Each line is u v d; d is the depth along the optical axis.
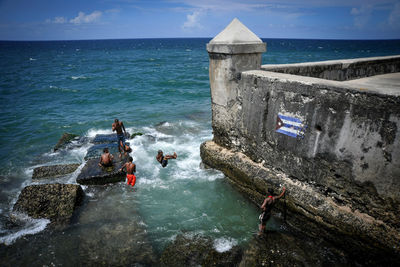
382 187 4.41
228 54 6.86
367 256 4.82
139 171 9.27
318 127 5.20
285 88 5.68
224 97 7.53
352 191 4.91
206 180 8.34
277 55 84.62
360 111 4.41
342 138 4.80
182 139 12.63
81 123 15.96
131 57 85.44
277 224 6.36
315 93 5.08
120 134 10.07
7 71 45.00
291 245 5.56
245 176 7.10
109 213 7.01
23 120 16.62
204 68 49.56
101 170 8.72
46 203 6.99
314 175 5.53
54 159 10.88
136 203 7.44
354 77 9.80
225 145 8.14
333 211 5.15
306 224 5.77
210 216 6.77
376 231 4.56
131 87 28.52
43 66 55.56
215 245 5.70
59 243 5.98
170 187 8.17
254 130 6.83
